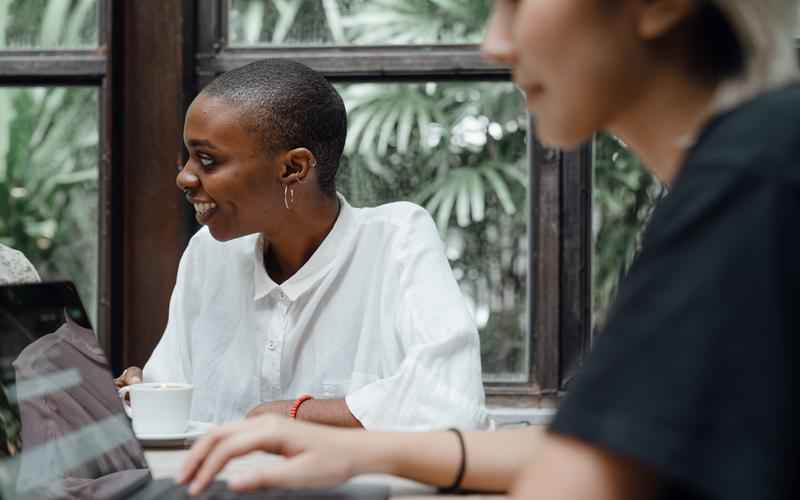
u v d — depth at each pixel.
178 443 1.32
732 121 0.62
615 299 0.63
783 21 0.66
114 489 1.00
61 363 1.04
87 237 2.44
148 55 2.38
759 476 0.54
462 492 0.97
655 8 0.66
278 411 1.49
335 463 0.92
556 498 0.58
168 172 2.38
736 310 0.56
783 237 0.56
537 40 0.68
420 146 2.41
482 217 2.39
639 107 0.69
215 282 1.81
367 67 2.39
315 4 2.41
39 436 0.93
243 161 1.61
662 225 0.60
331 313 1.73
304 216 1.69
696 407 0.55
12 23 2.44
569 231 2.36
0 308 0.94
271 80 1.64
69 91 2.45
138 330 2.40
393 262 1.70
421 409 1.48
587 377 0.59
